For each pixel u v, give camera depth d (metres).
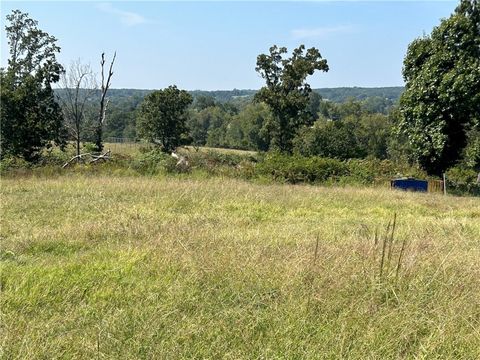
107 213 10.49
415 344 3.88
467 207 13.98
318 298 4.54
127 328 4.02
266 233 8.17
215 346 3.75
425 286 4.86
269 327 4.09
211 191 13.95
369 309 4.38
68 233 7.92
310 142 49.28
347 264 5.43
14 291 4.81
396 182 21.11
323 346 3.76
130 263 5.90
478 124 22.12
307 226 9.52
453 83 20.81
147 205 11.68
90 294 4.89
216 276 5.23
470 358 3.68
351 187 18.88
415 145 23.47
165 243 6.88
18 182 15.49
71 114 35.59
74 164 22.14
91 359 3.56
